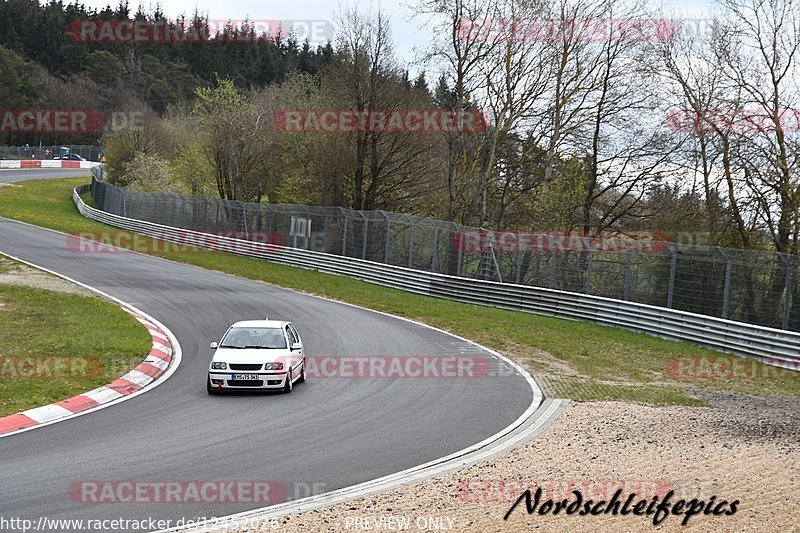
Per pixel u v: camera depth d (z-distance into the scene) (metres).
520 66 51.50
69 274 42.47
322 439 16.08
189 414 18.27
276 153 70.94
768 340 28.48
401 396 21.00
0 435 15.98
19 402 18.78
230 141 71.12
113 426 16.91
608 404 20.61
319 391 21.47
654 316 33.84
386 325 33.84
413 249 46.56
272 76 162.38
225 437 16.06
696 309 32.81
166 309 34.69
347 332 31.39
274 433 16.53
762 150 39.84
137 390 21.14
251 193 74.75
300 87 77.06
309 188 67.88
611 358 28.70
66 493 12.09
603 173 51.59
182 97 143.75
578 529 10.75
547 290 38.94
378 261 48.75
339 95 61.59
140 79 145.75
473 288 42.38
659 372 26.48
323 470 13.77
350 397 20.73
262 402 19.86
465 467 14.09
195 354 26.39
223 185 75.69
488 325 35.22
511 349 29.72
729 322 30.22
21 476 12.95
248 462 14.17
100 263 48.38
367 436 16.47
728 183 41.72
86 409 18.73
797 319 29.30
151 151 97.50
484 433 17.00
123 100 134.38
